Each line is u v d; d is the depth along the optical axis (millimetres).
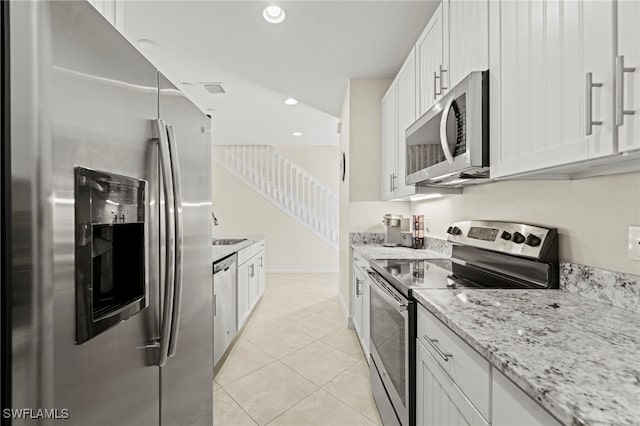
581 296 1180
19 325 544
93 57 710
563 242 1272
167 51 2684
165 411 1039
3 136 535
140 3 2061
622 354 710
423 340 1221
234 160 6590
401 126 2494
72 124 642
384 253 2461
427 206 2803
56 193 596
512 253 1432
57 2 608
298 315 3668
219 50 2668
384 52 2707
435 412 1104
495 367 745
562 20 877
